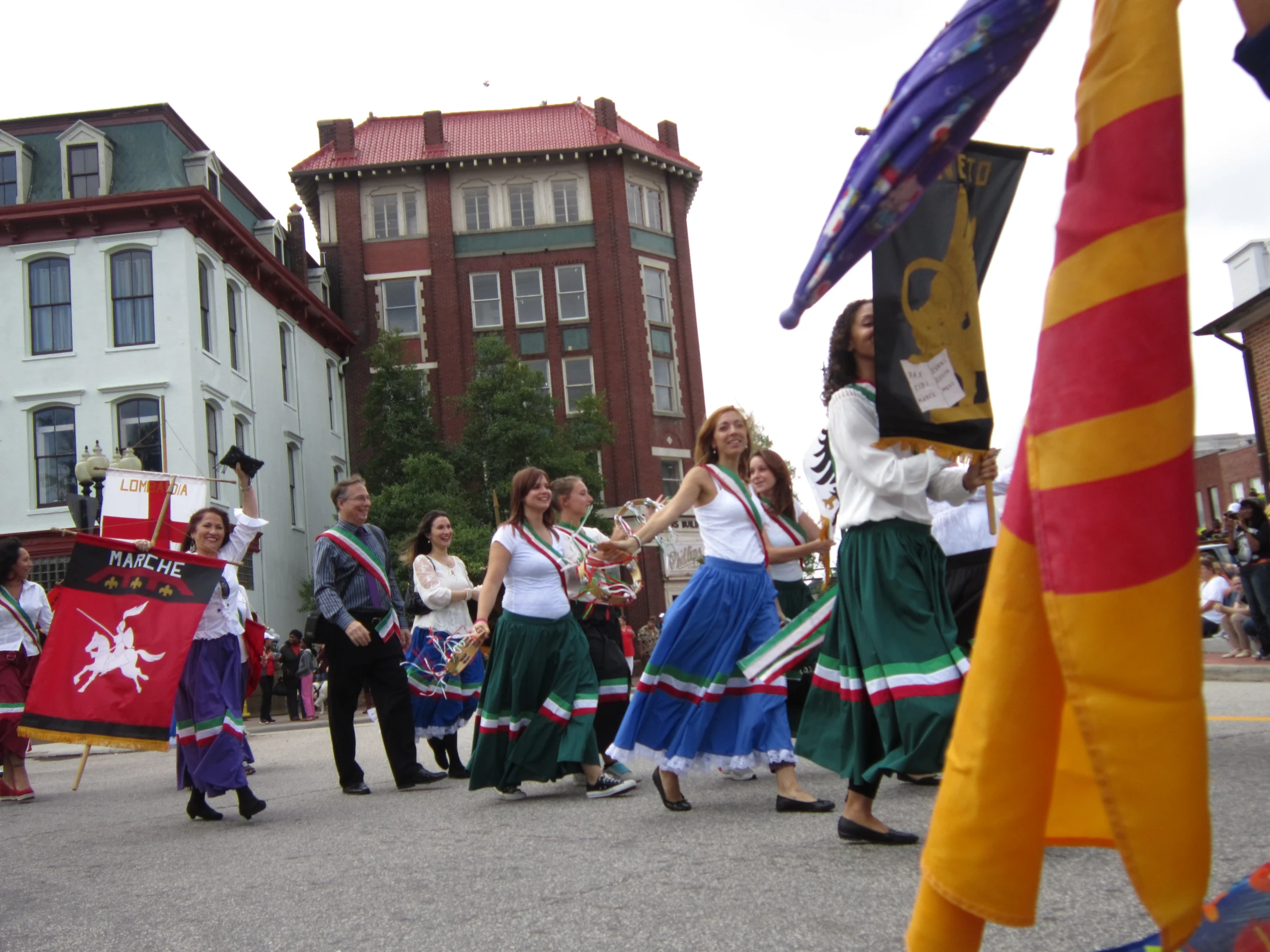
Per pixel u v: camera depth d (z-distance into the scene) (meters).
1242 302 24.28
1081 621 1.53
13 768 9.06
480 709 6.72
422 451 34.28
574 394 38.06
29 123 28.22
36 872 5.29
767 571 5.56
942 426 3.17
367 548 7.89
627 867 4.29
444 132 40.19
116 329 27.00
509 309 38.16
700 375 39.84
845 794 5.75
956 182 3.24
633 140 40.28
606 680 6.97
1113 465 1.53
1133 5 1.56
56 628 6.63
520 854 4.79
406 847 5.24
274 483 31.36
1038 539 1.59
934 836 1.78
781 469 7.39
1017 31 1.73
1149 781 1.51
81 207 26.72
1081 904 3.26
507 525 6.77
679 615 5.44
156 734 6.56
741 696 5.41
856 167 1.90
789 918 3.33
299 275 35.66
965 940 1.79
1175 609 1.52
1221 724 7.41
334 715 7.80
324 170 38.19
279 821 6.54
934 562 4.11
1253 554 13.25
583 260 38.47
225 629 6.86
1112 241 1.55
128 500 10.49
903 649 3.95
